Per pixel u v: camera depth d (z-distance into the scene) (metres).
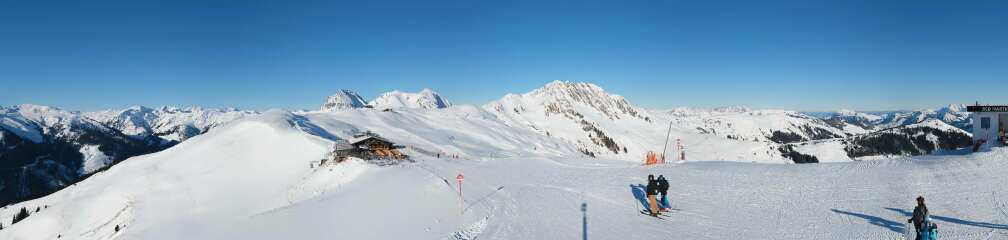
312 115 128.50
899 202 27.52
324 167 62.31
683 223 25.67
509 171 49.06
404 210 27.94
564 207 29.39
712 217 26.72
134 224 54.91
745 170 39.97
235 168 71.12
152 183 67.00
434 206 29.00
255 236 24.44
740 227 24.62
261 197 60.31
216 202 60.03
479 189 36.25
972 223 23.45
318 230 24.38
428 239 22.38
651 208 27.38
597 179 40.31
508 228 24.47
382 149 71.00
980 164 33.47
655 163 52.12
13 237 62.38
